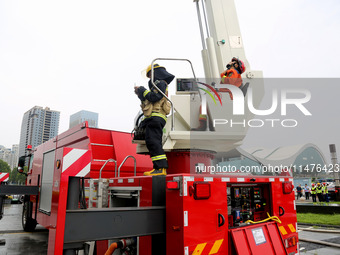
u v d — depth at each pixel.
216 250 2.63
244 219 3.27
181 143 4.00
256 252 2.90
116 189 3.46
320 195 17.83
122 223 2.36
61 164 2.02
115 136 5.29
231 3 5.18
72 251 2.10
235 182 2.98
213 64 5.00
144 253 2.80
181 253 2.39
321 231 7.70
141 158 5.51
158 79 3.52
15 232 7.67
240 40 5.03
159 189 2.78
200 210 2.56
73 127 5.42
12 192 3.51
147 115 3.43
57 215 1.95
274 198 3.44
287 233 3.48
